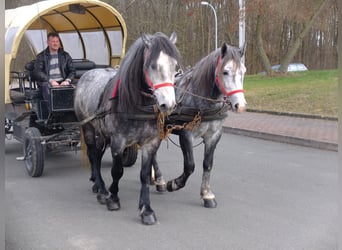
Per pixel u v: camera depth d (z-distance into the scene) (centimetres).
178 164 757
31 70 700
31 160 661
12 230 459
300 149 886
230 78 462
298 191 594
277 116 1270
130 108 449
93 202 552
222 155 830
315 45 2941
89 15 753
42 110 666
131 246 416
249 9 1808
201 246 415
